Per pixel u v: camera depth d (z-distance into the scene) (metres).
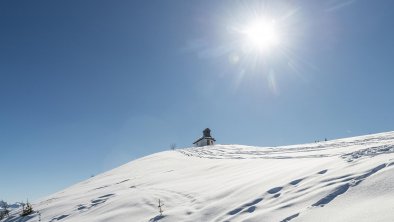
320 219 7.70
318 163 13.98
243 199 11.84
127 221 13.64
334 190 9.14
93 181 32.75
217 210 11.59
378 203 7.42
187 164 31.67
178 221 11.73
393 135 28.80
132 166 37.91
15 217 21.53
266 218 9.03
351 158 12.60
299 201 9.40
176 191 16.97
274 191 11.45
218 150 43.31
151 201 15.73
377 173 9.22
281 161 20.75
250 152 35.41
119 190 21.80
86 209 18.00
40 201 26.72
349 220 7.05
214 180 18.28
